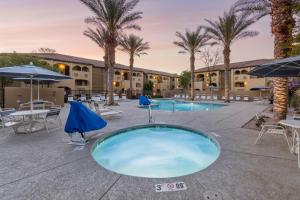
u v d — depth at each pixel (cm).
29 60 2086
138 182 320
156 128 831
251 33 2002
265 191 292
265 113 1195
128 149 619
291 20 725
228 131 691
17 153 461
